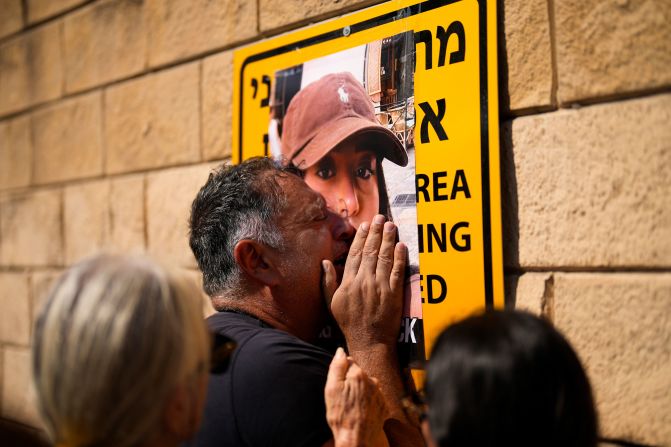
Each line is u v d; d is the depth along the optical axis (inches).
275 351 56.5
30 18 136.3
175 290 42.4
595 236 59.4
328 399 53.5
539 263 62.7
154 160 108.3
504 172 65.1
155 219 108.0
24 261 138.3
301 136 81.0
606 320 59.0
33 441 131.5
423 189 67.9
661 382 55.9
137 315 39.6
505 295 65.1
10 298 140.8
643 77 56.9
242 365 56.2
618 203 58.1
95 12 120.3
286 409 54.3
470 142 64.7
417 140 68.8
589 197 59.7
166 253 105.9
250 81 89.2
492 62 63.8
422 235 67.7
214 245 65.8
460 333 38.5
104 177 119.3
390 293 67.1
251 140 88.7
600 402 59.5
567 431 35.9
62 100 129.2
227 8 95.0
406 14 70.4
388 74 71.6
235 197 65.7
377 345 66.0
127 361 38.8
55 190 130.6
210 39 97.8
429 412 39.0
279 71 84.8
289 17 85.9
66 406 39.0
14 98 141.6
